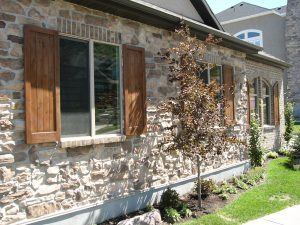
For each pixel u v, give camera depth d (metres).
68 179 5.61
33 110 5.07
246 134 11.20
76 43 5.88
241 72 11.03
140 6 6.29
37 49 5.14
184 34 6.92
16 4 4.98
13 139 4.91
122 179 6.57
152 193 7.20
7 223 4.79
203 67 7.35
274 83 14.91
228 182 9.40
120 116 6.64
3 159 4.78
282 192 8.27
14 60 4.93
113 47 6.58
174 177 7.87
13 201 4.88
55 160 5.43
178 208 6.79
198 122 6.66
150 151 7.23
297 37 26.05
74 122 5.82
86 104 6.03
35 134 5.07
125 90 6.59
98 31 6.16
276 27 26.91
